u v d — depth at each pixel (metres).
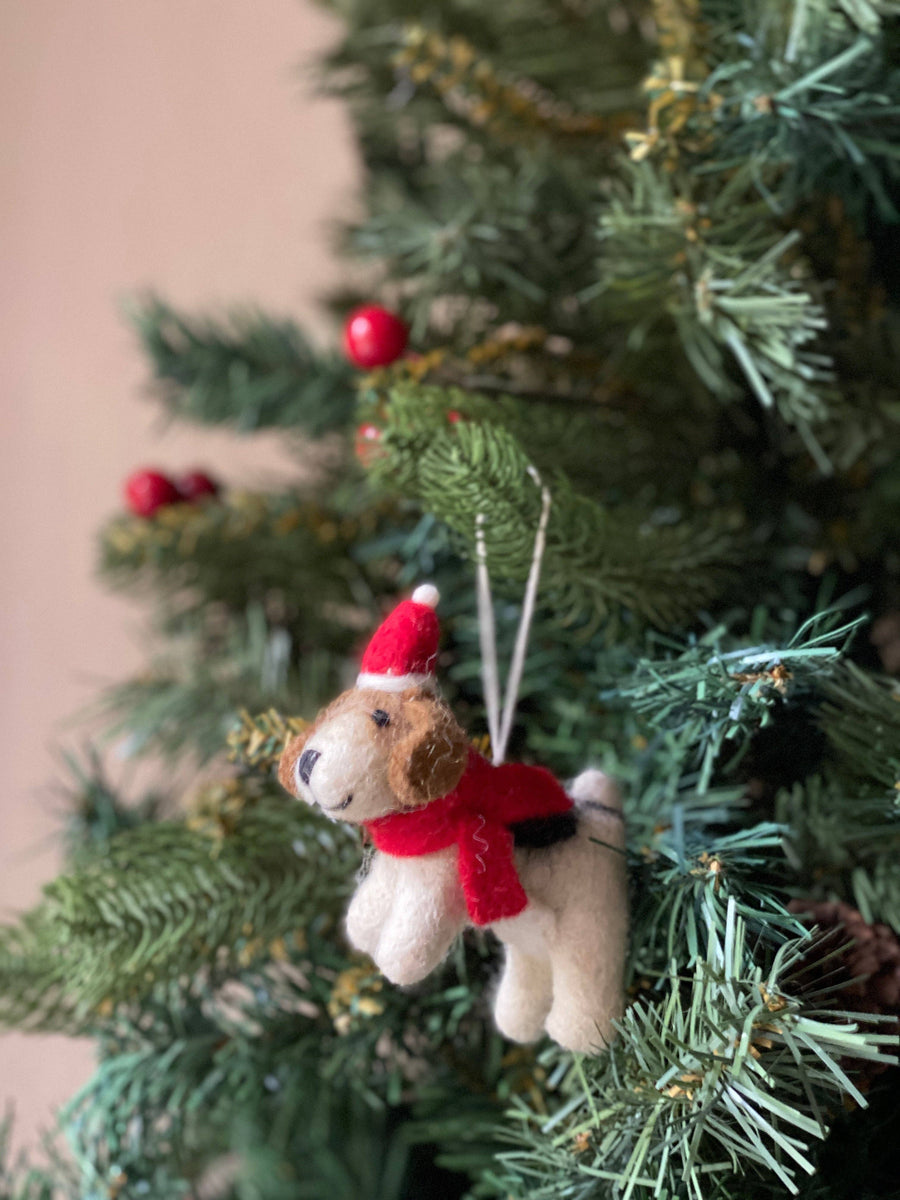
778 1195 0.29
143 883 0.36
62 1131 0.41
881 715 0.31
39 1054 0.73
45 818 0.78
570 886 0.28
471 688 0.43
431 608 0.29
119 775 0.77
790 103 0.32
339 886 0.37
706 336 0.36
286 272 0.80
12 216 0.80
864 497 0.42
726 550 0.39
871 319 0.39
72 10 0.80
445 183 0.49
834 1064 0.24
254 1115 0.46
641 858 0.31
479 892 0.27
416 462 0.34
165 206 0.81
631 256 0.36
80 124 0.80
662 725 0.32
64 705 0.80
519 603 0.40
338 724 0.26
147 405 0.80
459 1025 0.38
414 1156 0.54
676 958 0.29
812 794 0.33
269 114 0.80
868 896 0.32
